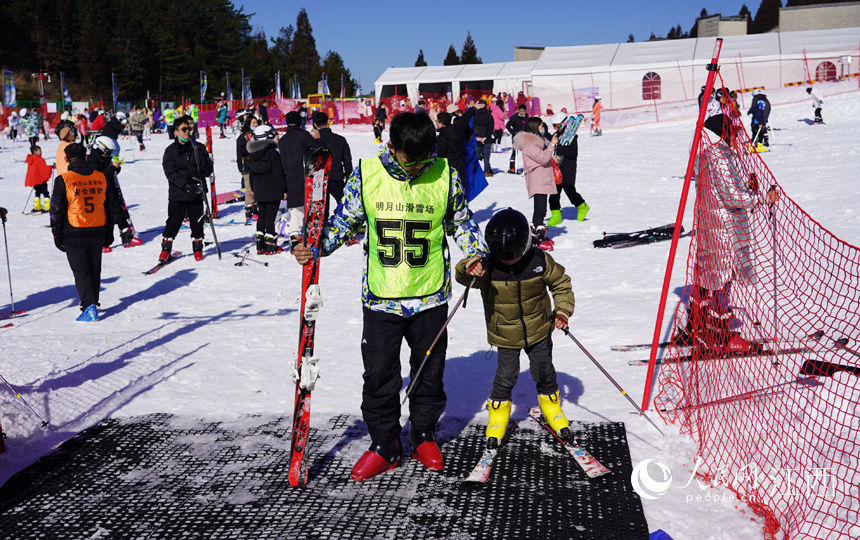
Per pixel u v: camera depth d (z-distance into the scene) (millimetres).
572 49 41719
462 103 31125
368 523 3027
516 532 2918
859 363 4473
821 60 35188
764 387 4219
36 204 14148
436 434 3904
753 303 5664
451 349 5371
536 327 3537
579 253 8703
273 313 6602
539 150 8883
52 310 7008
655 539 2814
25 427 3943
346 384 4668
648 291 6730
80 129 27969
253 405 4352
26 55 82188
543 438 3779
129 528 3039
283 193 9375
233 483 3402
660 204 12398
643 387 4398
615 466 3443
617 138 25828
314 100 49031
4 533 3018
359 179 3348
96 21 84875
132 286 7922
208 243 10438
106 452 3752
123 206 10312
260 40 111500
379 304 3342
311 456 3654
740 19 53375
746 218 4734
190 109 39500
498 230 3312
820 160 15773
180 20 94750
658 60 37750
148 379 4801
